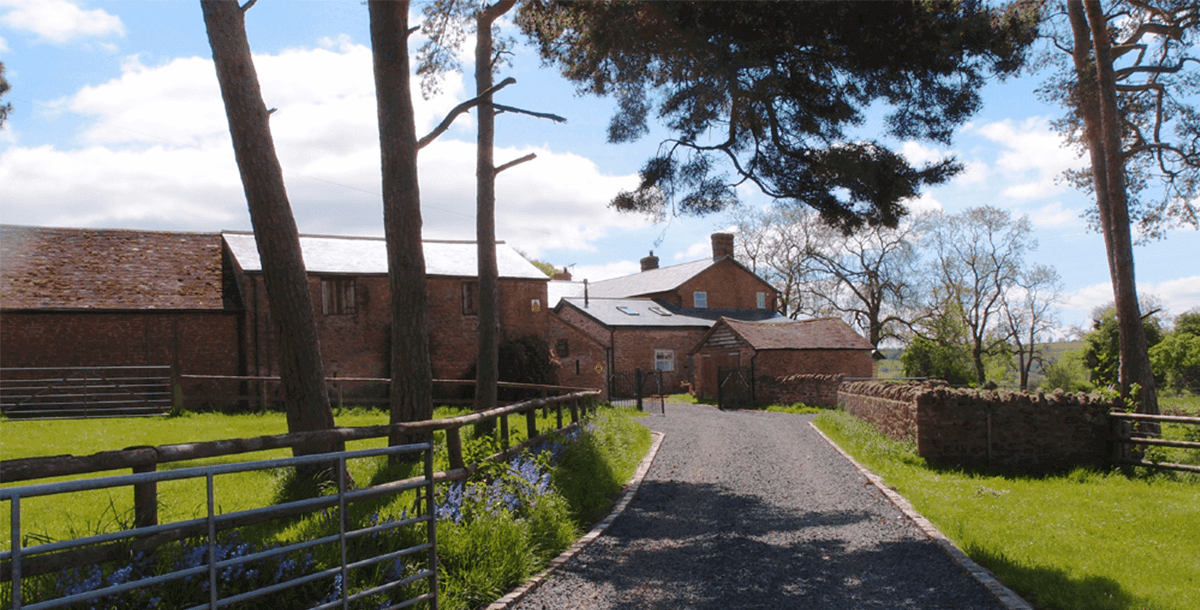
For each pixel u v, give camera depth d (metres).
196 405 24.05
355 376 27.58
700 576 6.48
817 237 52.06
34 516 7.70
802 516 9.06
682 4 10.14
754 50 10.24
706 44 10.52
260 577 4.56
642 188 13.12
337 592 4.57
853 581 6.32
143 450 3.68
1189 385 37.88
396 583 4.74
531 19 14.66
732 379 32.59
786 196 12.12
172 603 4.05
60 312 23.08
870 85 10.74
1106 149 16.95
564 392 27.22
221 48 8.11
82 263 25.50
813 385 29.06
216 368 25.02
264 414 20.02
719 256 49.75
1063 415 12.25
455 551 5.84
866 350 35.38
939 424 12.52
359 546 5.47
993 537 7.41
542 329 31.33
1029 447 12.24
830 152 11.09
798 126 11.49
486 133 14.75
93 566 3.86
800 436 18.00
